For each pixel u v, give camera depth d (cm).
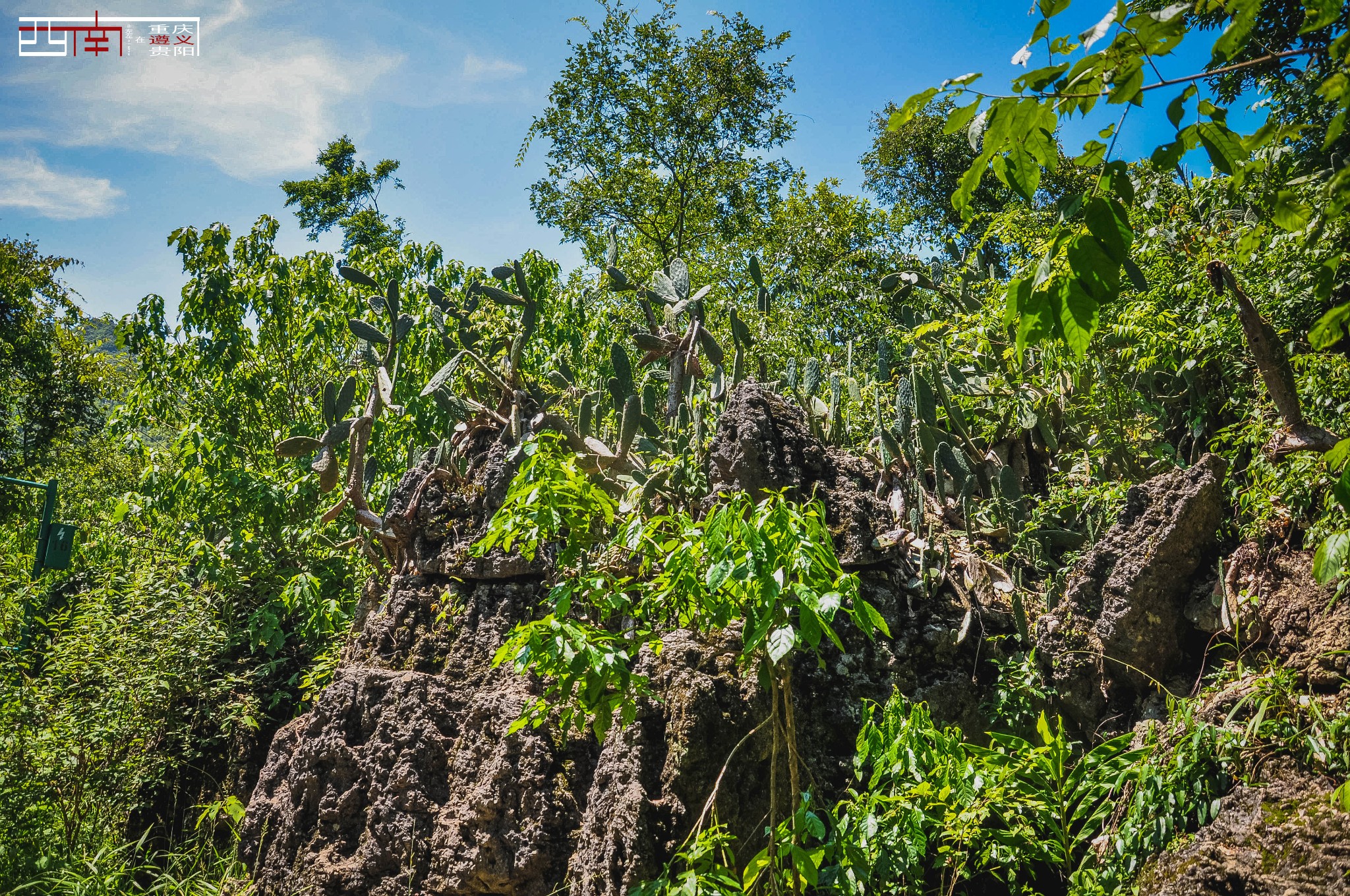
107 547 847
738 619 378
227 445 821
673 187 1966
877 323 1035
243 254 988
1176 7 150
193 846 529
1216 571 373
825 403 505
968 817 296
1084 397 509
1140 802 284
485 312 604
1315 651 316
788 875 295
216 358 934
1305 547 340
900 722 315
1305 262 383
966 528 452
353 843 419
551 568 446
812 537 279
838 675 391
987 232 610
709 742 356
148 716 561
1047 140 171
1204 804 284
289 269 988
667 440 501
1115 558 390
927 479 473
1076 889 294
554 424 486
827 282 1334
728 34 1936
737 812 354
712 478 452
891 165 2012
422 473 515
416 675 443
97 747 536
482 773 398
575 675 292
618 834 342
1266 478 353
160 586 611
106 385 1992
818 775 373
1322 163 384
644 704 365
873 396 550
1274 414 385
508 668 430
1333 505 318
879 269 1515
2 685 567
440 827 397
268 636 623
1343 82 158
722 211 1973
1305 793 260
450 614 472
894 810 303
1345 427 365
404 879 395
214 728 595
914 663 400
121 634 573
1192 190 526
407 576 498
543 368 884
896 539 414
